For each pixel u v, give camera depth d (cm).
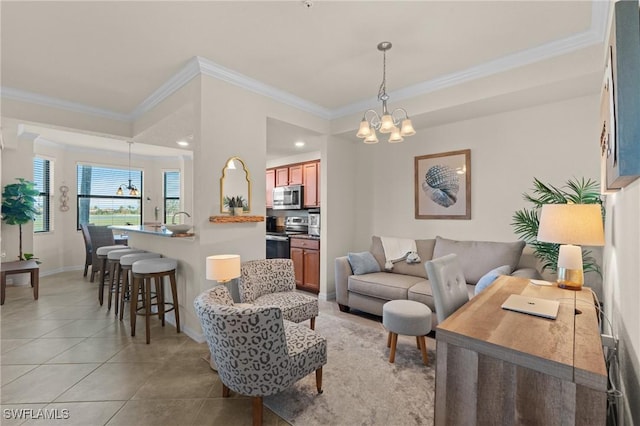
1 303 384
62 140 552
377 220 434
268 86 321
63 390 202
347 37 233
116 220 668
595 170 275
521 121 314
